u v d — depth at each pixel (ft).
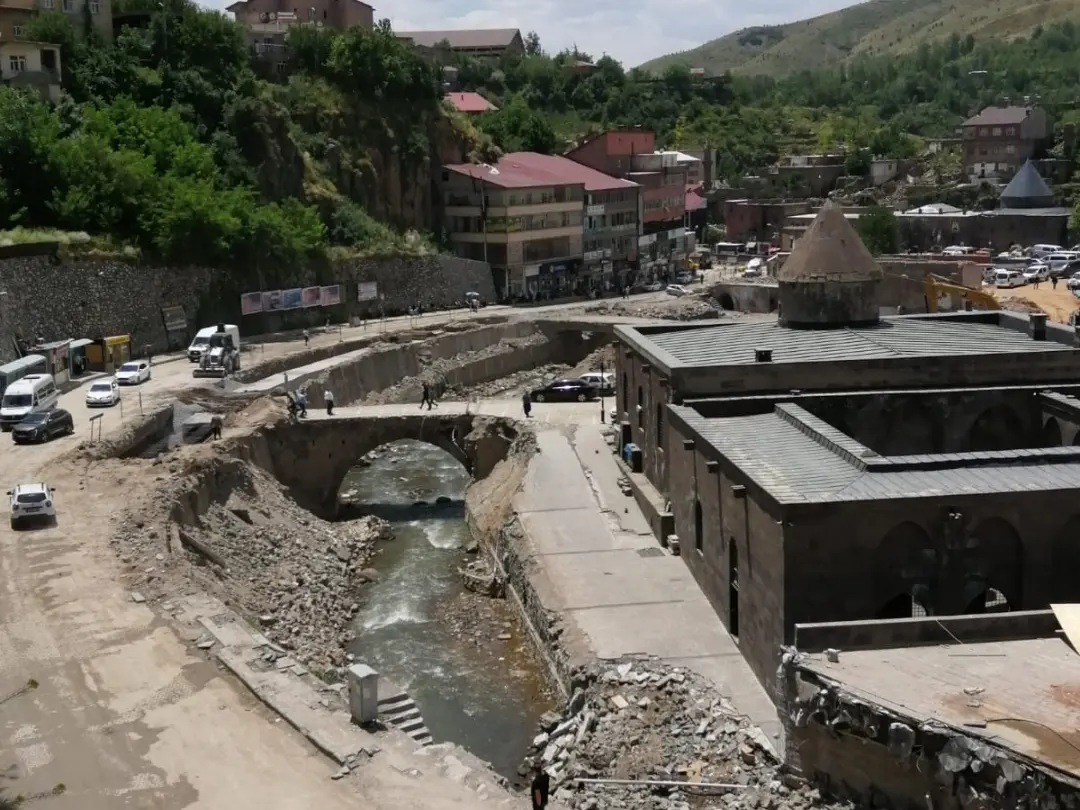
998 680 94.68
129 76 381.60
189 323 320.70
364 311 385.09
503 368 368.89
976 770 82.99
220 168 372.99
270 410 246.47
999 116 624.59
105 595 137.90
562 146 579.48
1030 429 164.76
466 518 223.30
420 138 449.48
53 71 352.08
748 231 598.34
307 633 158.40
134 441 216.33
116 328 292.81
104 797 94.68
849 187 648.79
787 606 115.03
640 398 199.93
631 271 496.23
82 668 118.42
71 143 314.14
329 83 444.14
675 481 166.71
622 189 486.79
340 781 97.96
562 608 148.36
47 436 209.05
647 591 152.76
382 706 117.29
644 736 116.37
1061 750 81.87
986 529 116.37
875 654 101.09
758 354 169.07
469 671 152.56
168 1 430.61
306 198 396.98
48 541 156.87
